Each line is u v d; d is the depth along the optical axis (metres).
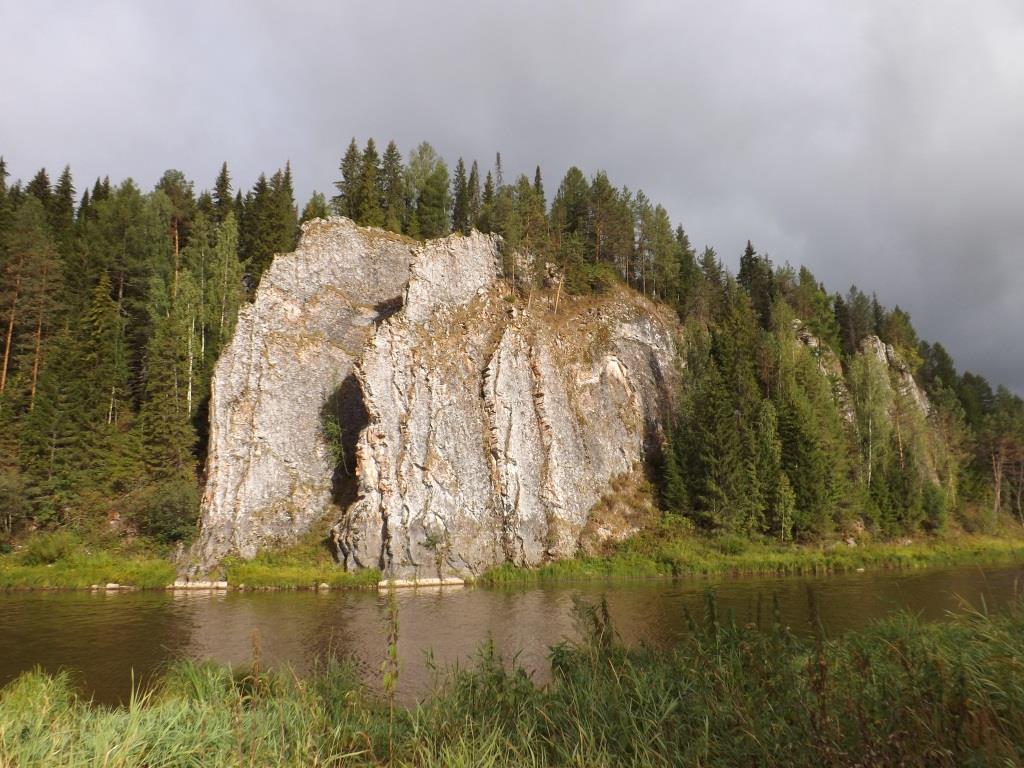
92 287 62.78
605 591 37.09
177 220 73.88
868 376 74.56
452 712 8.54
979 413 108.81
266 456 50.09
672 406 67.25
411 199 88.50
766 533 57.31
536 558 48.75
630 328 68.69
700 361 66.38
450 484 48.03
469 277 59.56
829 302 97.56
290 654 21.09
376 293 62.06
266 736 7.74
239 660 20.58
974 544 66.19
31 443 49.91
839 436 67.00
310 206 86.25
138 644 23.67
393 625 8.38
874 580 41.09
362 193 77.94
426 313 54.16
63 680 14.12
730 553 52.12
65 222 79.19
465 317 56.56
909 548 59.88
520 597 35.66
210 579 42.38
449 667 17.20
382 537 44.78
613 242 80.06
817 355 83.25
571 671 9.96
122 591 39.69
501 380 53.50
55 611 31.62
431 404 50.03
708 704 7.72
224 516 46.91
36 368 55.44
